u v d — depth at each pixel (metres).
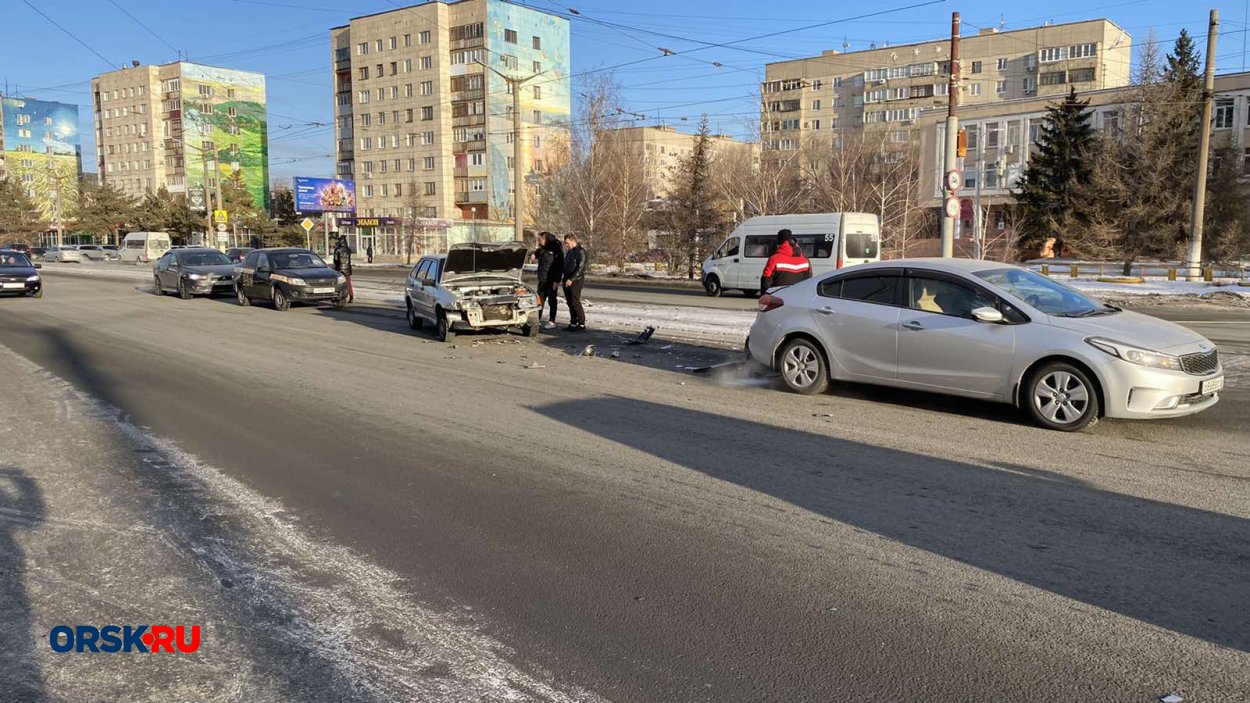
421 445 6.84
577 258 14.91
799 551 4.48
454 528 4.91
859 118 88.62
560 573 4.25
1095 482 5.61
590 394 9.05
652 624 3.68
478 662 3.36
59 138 107.81
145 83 99.12
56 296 24.72
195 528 4.93
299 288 19.80
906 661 3.32
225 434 7.28
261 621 3.75
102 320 17.50
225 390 9.41
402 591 4.05
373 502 5.39
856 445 6.69
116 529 4.91
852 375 8.47
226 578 4.21
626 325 15.77
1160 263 40.16
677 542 4.64
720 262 24.55
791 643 3.49
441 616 3.78
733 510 5.16
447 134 77.69
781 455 6.41
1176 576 4.09
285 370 10.84
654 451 6.57
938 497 5.35
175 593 4.04
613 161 42.16
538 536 4.77
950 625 3.62
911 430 7.18
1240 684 3.11
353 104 83.38
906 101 84.62
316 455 6.55
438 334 14.30
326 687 3.19
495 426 7.52
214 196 81.81
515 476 5.93
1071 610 3.74
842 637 3.53
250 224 82.38
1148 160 32.31
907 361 7.98
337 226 78.38
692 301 22.28
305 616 3.79
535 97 78.12
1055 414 7.07
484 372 10.66
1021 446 6.59
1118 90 47.12
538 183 55.59
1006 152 57.44
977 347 7.47
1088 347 6.90
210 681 3.25
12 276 23.30
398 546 4.63
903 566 4.26
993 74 79.75
